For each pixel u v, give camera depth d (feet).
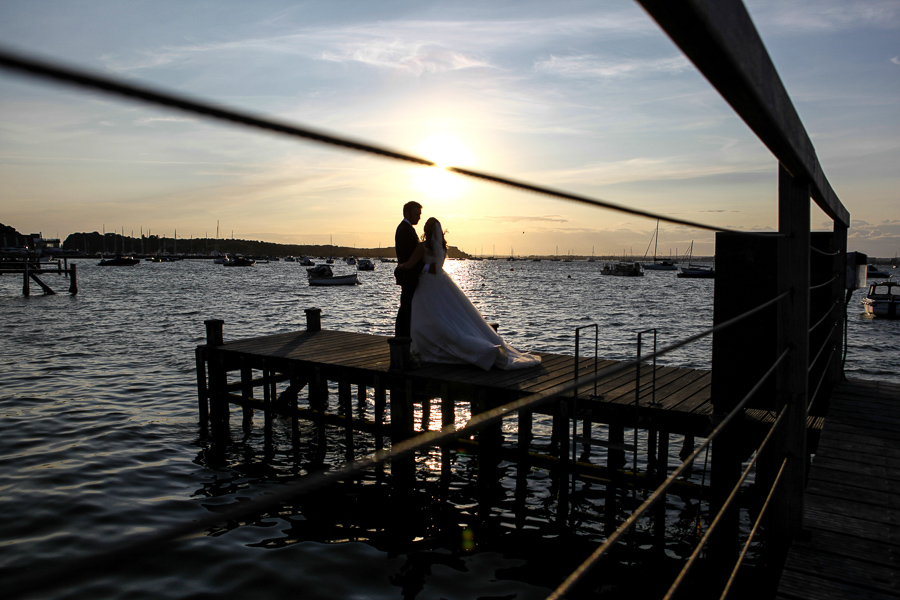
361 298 141.79
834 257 17.79
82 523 19.47
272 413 29.53
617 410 21.26
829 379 20.18
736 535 17.81
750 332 14.42
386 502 22.79
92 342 60.39
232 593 16.01
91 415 32.40
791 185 9.34
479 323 26.86
